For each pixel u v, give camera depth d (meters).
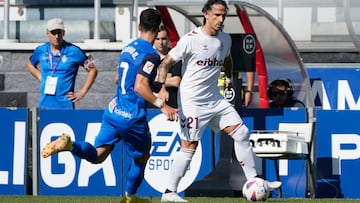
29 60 40.72
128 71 27.80
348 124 35.91
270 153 34.31
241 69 35.19
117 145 36.34
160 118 36.16
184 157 32.03
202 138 36.03
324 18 46.22
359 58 46.00
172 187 32.16
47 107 39.91
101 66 46.09
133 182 28.25
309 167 35.69
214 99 32.09
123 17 48.28
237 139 32.16
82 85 46.25
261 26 40.44
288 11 46.50
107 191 36.53
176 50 31.50
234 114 32.19
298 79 40.81
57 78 39.78
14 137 36.94
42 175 36.81
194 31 31.62
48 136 36.78
